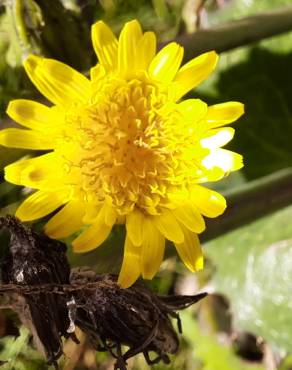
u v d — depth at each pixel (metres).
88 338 0.14
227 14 0.18
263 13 0.16
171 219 0.12
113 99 0.12
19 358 0.15
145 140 0.12
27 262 0.12
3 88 0.15
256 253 0.17
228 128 0.12
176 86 0.12
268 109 0.18
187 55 0.15
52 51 0.16
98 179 0.12
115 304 0.13
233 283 0.17
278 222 0.17
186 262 0.12
